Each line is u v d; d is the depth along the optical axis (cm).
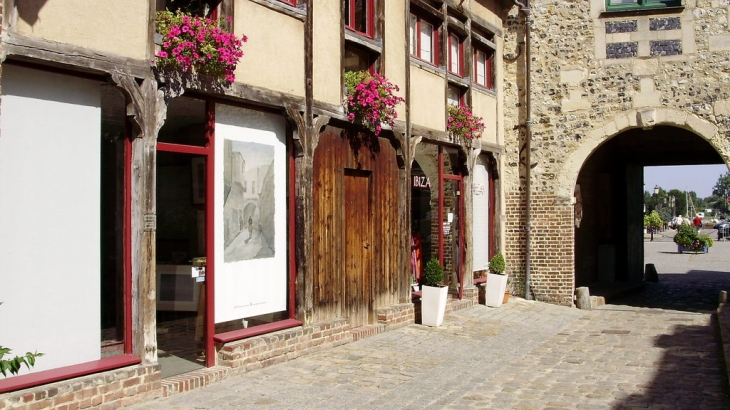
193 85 624
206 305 665
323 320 821
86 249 549
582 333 1038
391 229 982
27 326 505
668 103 1280
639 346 923
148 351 577
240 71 684
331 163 843
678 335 1009
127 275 579
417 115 1053
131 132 582
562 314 1234
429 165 1154
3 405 462
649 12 1291
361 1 937
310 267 788
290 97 757
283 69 748
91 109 553
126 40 562
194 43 601
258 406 580
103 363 546
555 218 1350
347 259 881
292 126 772
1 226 489
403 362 773
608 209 1750
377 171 946
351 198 894
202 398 595
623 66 1309
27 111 507
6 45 470
